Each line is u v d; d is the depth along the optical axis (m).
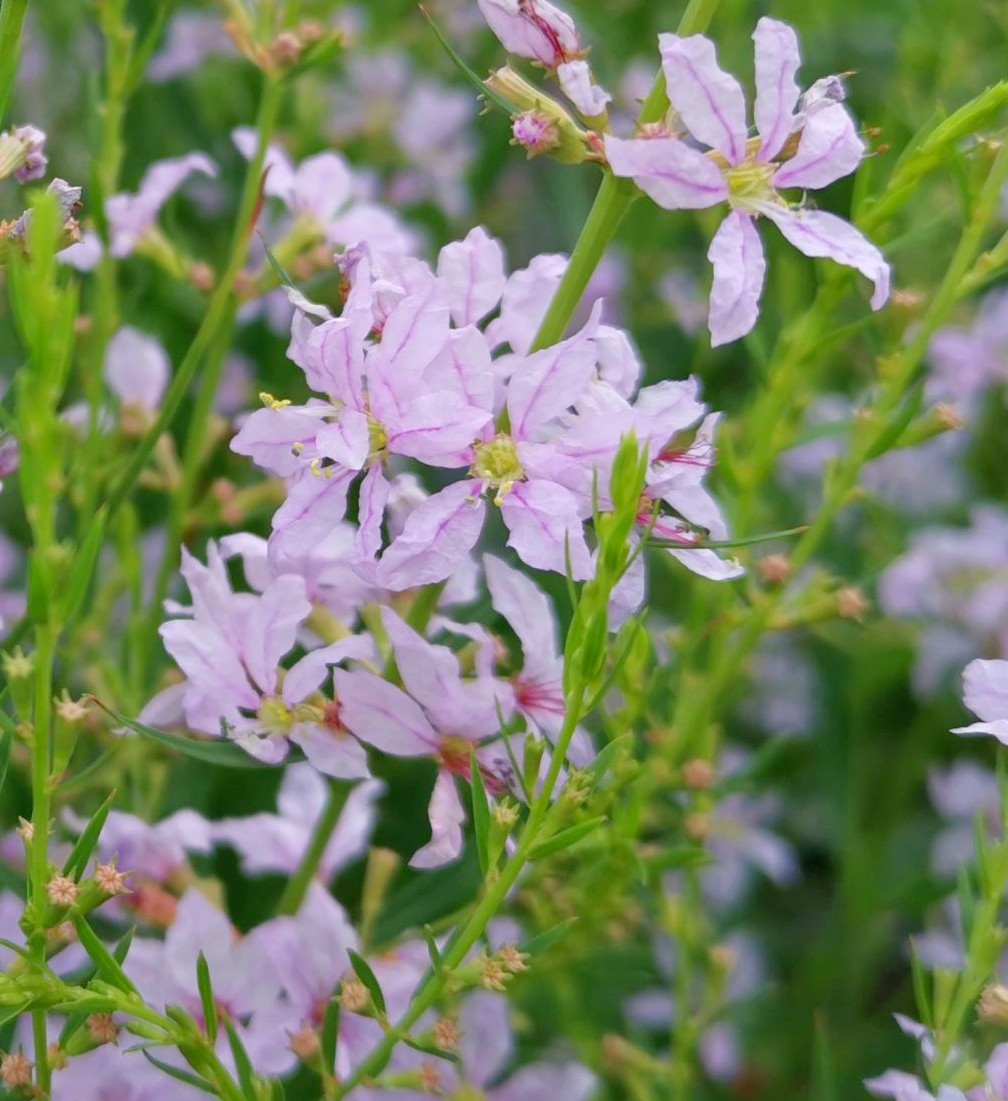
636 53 0.49
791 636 0.40
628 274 0.44
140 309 0.39
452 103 0.48
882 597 0.40
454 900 0.33
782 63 0.29
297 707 0.30
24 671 0.28
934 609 0.40
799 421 0.33
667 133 0.29
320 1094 0.32
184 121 0.41
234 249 0.34
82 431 0.35
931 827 0.40
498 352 0.32
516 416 0.29
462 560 0.29
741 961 0.37
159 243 0.34
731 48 0.41
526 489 0.29
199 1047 0.29
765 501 0.38
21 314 0.28
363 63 0.48
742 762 0.37
